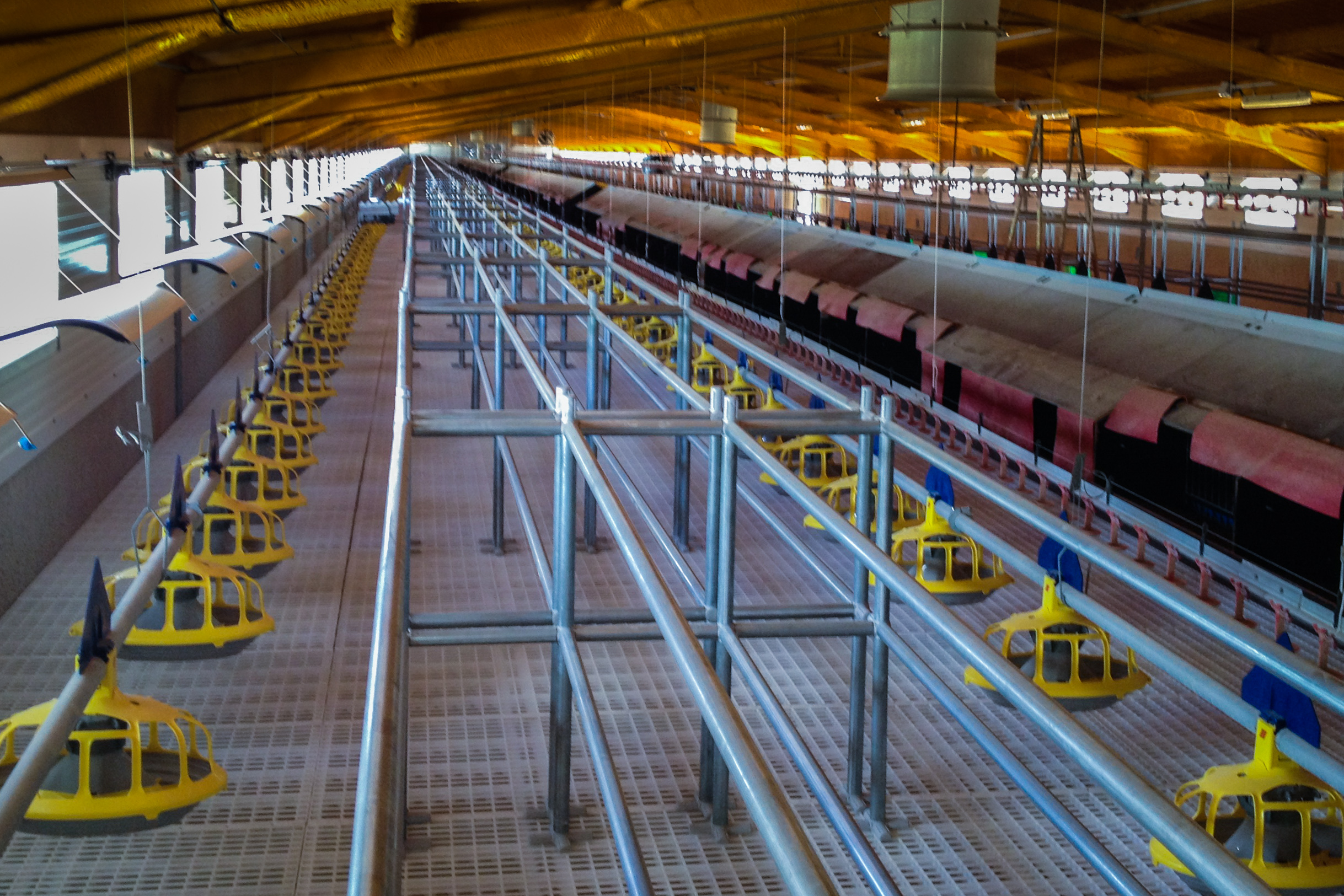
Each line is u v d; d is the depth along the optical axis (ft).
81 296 30.73
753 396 40.50
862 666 17.89
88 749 14.56
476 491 37.22
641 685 22.66
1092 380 36.09
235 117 41.52
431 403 50.21
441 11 35.65
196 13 20.39
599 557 30.91
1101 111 89.76
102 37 20.10
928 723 21.12
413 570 29.73
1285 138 86.63
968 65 35.17
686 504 32.07
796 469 35.01
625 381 53.57
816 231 71.20
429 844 16.98
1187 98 88.07
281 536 30.14
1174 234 75.00
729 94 118.62
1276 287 54.75
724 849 17.17
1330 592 25.09
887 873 13.66
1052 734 7.23
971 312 46.78
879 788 17.52
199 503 20.43
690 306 35.01
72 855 16.34
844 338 55.93
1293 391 29.71
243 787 18.37
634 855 12.41
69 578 28.12
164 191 39.88
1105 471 34.22
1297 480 25.76
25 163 26.40
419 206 95.96
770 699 15.85
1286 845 13.23
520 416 16.93
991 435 40.32
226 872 16.07
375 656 8.08
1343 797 12.92
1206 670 23.77
